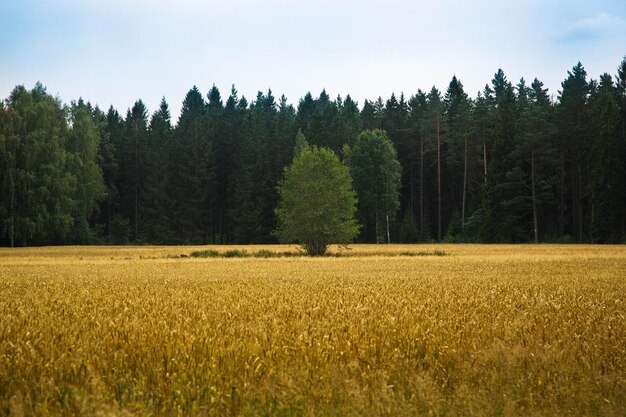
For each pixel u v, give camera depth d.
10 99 74.00
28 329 9.79
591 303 15.13
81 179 77.31
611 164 73.31
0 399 6.55
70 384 6.95
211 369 7.37
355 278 26.17
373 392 6.54
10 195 66.38
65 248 68.62
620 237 72.69
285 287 21.17
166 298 16.88
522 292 18.94
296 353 8.27
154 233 91.81
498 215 81.81
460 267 34.72
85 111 80.00
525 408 6.34
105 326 10.29
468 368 7.54
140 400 6.39
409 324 10.68
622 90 83.81
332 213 54.38
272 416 6.00
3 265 38.47
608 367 7.83
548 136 80.94
